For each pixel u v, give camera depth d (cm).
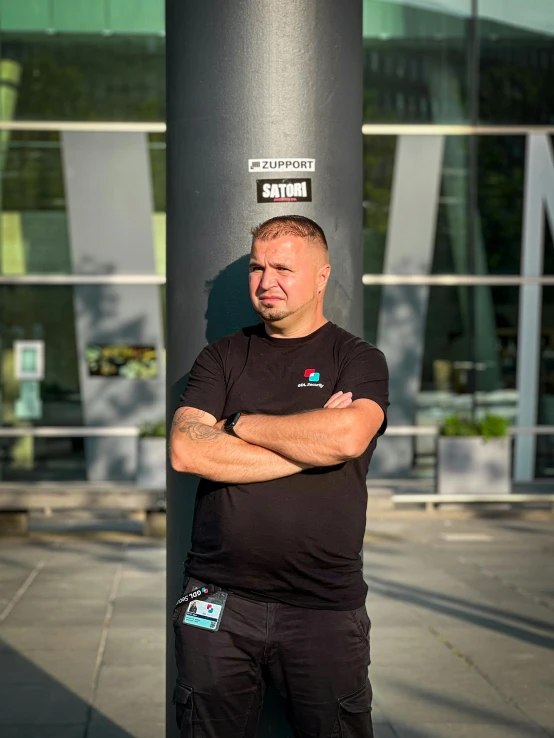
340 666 301
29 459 1584
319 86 351
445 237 1616
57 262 1592
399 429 1608
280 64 347
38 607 781
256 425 300
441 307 1617
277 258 311
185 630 305
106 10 1590
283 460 297
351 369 310
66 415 1588
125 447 1590
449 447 1349
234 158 349
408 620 741
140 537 1150
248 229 351
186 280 357
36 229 1588
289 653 301
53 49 1588
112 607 783
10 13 1581
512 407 1625
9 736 496
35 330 1588
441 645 671
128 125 1591
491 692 571
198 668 302
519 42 1603
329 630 301
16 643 672
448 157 1611
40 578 902
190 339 358
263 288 311
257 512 300
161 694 565
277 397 311
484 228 1617
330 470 304
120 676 598
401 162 1605
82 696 560
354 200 361
